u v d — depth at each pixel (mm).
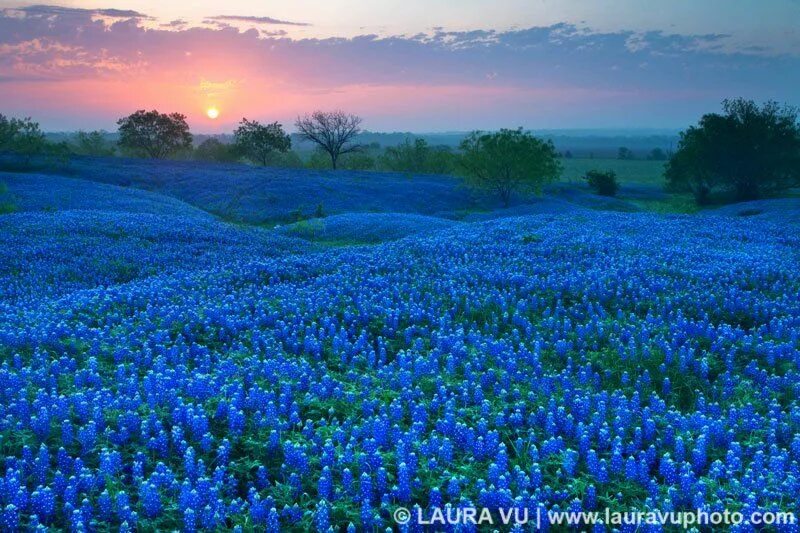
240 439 7551
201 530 5816
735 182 68125
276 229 44125
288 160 123625
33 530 5570
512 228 29312
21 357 10492
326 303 14109
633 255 20438
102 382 9336
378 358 11336
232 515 6090
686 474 6484
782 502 6352
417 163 107625
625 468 6914
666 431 7887
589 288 15234
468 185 66688
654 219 32844
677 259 19438
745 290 15883
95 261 23281
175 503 6133
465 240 24969
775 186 69312
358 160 114500
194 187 67188
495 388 9383
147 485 5988
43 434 7180
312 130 101375
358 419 8383
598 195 80375
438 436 7730
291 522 6109
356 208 61344
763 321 13125
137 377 9625
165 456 7121
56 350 10977
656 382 10109
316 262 19922
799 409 8328
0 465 6633
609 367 10633
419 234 32031
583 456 7328
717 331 12039
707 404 9234
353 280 16859
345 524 6160
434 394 9203
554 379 9773
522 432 7984
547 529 6086
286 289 15789
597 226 29375
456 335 11570
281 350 11164
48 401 8000
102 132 126812
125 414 7582
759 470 6918
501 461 6836
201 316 12961
